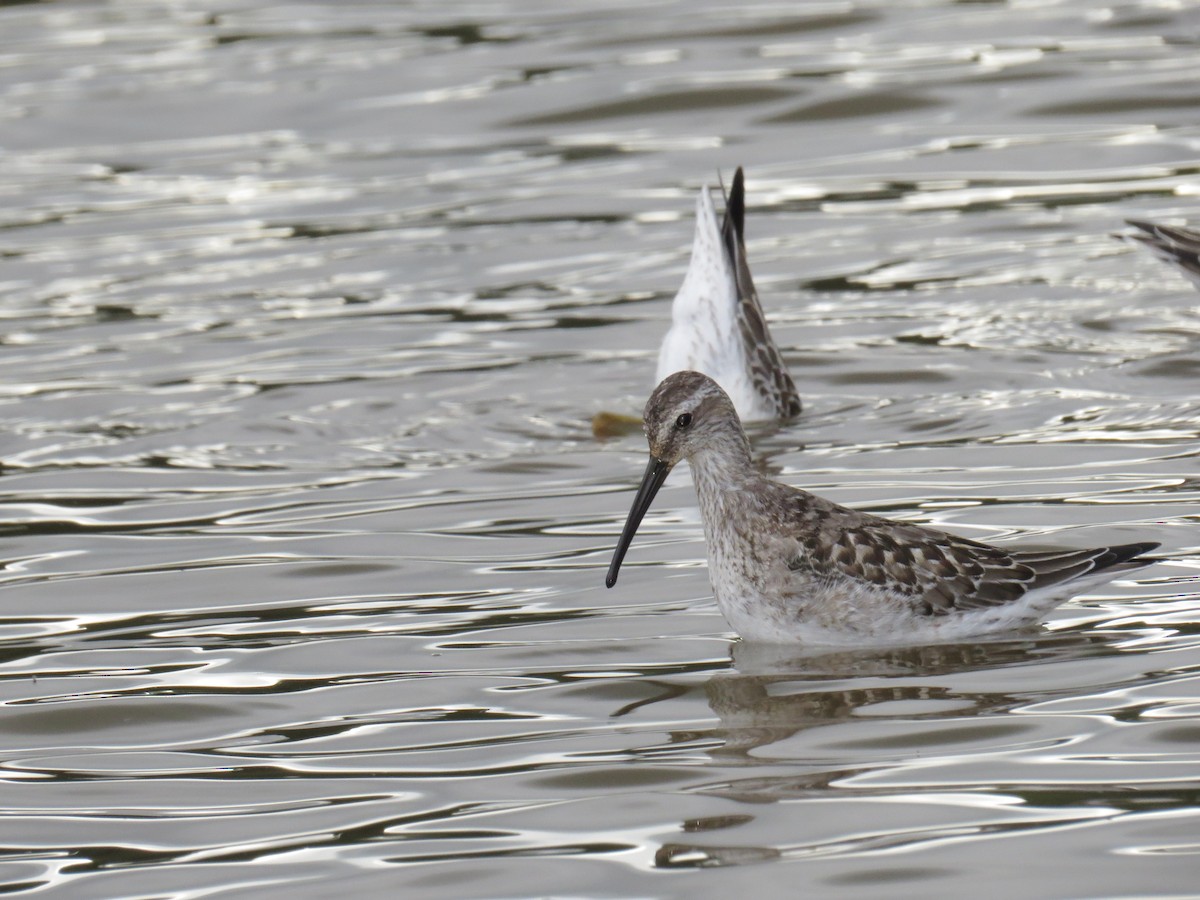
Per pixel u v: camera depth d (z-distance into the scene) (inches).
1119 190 918.4
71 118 1127.0
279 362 746.8
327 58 1220.5
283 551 538.0
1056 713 393.1
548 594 492.4
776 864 332.8
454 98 1124.5
